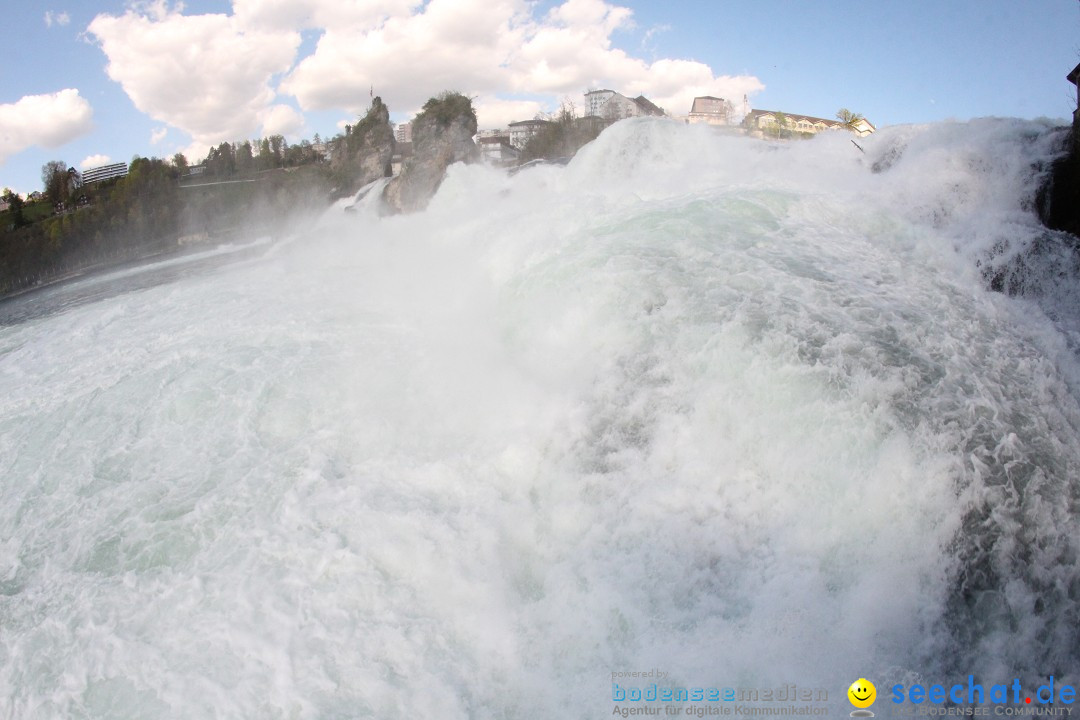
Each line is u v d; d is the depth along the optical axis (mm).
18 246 52969
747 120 72312
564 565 7020
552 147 49188
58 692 6258
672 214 11750
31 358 13766
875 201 12234
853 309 8836
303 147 90312
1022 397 7703
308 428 9031
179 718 5840
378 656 6227
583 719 5902
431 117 38062
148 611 6762
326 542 7113
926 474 6727
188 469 8680
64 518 8336
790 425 7387
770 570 6641
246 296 14688
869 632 6125
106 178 77750
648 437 7879
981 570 6309
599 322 9359
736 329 8359
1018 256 10625
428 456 8297
